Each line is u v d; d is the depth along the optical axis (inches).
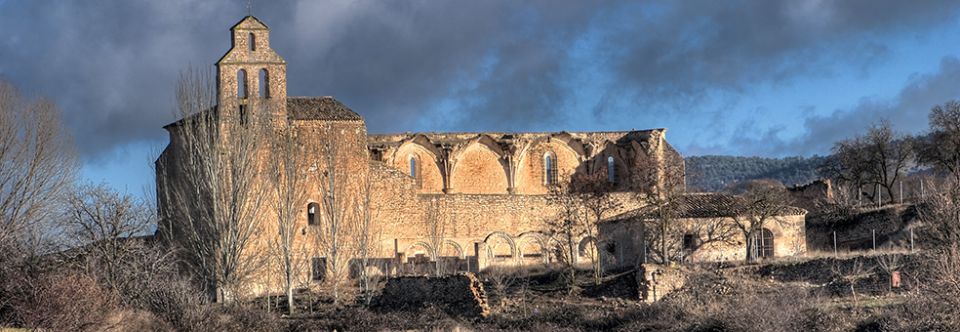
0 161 3627.0
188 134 3878.0
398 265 4084.6
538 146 5027.1
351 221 4168.3
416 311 3558.1
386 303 3646.7
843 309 3073.3
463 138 4975.4
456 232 4480.8
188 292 3361.2
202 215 3769.7
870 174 5073.8
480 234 4503.0
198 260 3769.7
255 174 3873.0
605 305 3494.1
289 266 3742.6
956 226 3496.6
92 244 3513.8
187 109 3969.0
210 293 3690.9
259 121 4003.4
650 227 3924.7
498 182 4987.7
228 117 3922.2
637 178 4594.0
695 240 3924.7
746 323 3002.0
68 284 3026.6
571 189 4407.0
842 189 4788.4
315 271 4099.4
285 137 4020.7
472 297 3508.9
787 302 3105.3
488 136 4997.5
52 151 3740.2
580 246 4407.0
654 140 4958.2
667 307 3280.0
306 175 4163.4
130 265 3474.4
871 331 2901.1
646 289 3511.3
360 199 4239.7
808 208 4662.9
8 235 3378.4
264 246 3944.4
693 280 3531.0
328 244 4087.1
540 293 3715.6
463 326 3348.9
